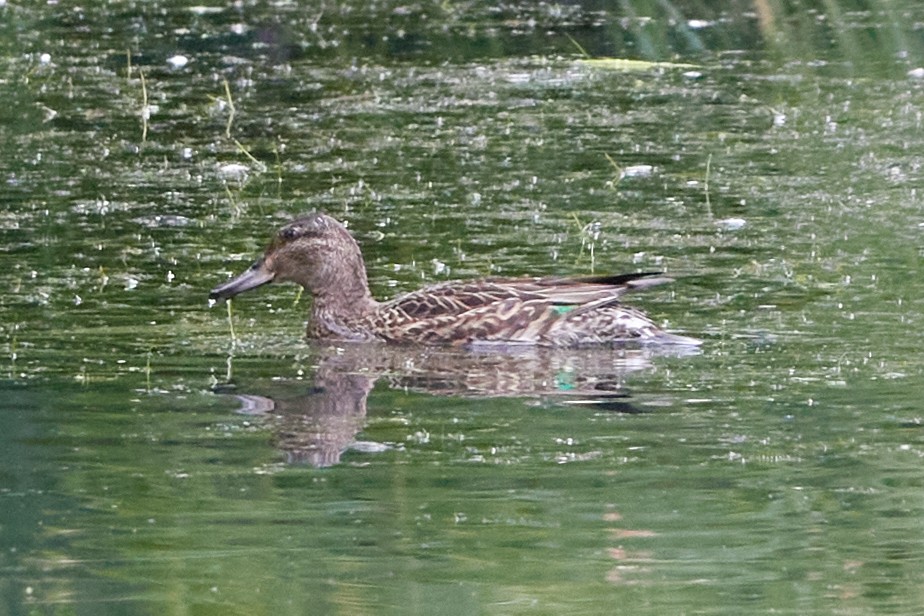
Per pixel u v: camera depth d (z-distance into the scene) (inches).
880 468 410.3
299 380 494.3
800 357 507.8
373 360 523.8
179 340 534.6
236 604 330.3
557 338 542.0
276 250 561.6
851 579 343.6
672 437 434.9
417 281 599.2
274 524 374.9
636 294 580.7
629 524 373.4
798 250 634.8
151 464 412.8
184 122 852.0
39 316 552.1
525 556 356.5
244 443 429.7
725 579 345.1
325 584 339.9
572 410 460.8
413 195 719.1
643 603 331.6
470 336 544.7
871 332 533.0
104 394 472.4
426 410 461.7
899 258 622.2
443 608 327.9
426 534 368.2
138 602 331.0
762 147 804.6
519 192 725.3
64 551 358.3
